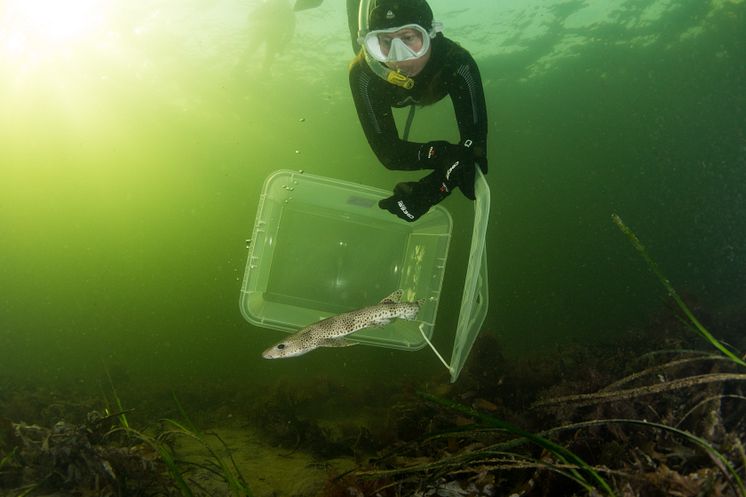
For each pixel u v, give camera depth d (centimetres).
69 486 293
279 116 2291
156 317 2594
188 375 1409
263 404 720
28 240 4881
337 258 485
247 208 4403
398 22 314
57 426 316
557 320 2762
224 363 1608
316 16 1399
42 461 301
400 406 566
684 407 302
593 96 2172
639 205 3462
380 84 354
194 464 346
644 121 2475
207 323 2345
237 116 2303
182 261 5391
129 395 926
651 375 363
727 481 180
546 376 550
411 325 405
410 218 314
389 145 354
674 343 499
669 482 197
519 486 259
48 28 1330
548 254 3800
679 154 2867
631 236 217
